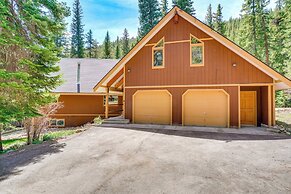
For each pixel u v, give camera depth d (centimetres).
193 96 1216
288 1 2600
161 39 1270
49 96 1072
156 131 1032
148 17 3644
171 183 439
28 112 936
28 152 716
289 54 2552
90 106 1744
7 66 933
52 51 1050
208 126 1176
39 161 609
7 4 870
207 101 1190
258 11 2803
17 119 902
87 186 434
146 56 1302
